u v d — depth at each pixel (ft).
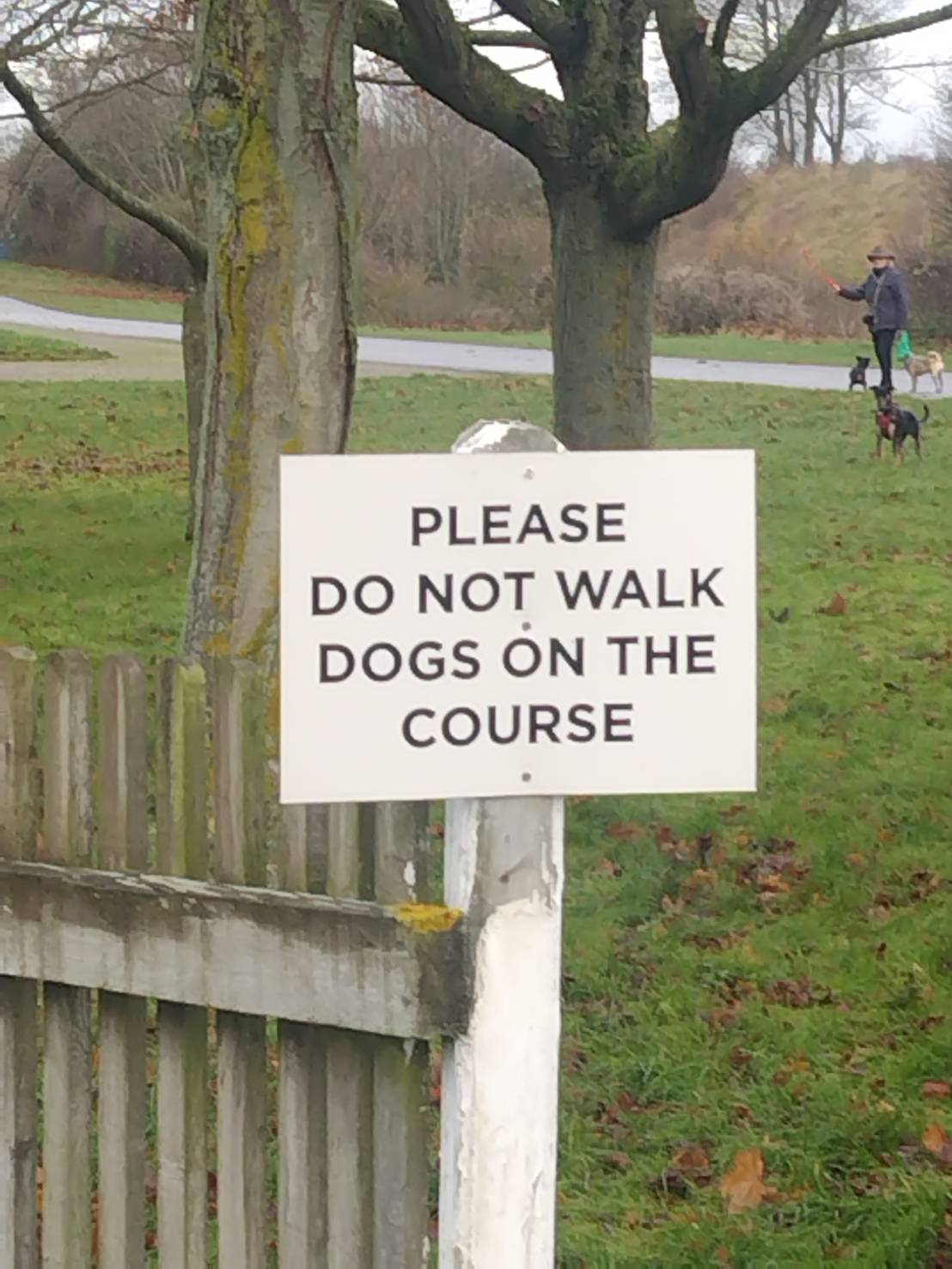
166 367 87.51
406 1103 8.96
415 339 105.40
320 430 17.53
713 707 7.93
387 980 8.35
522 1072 8.30
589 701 7.89
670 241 134.31
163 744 9.16
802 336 112.88
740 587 7.88
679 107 25.66
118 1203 9.68
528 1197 8.33
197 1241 9.61
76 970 9.09
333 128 17.29
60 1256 9.88
